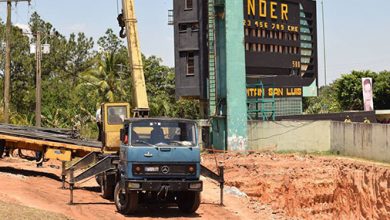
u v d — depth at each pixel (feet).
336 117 199.11
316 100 292.20
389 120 244.01
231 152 145.89
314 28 206.39
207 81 161.27
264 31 179.52
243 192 98.94
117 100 222.28
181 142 58.80
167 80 249.55
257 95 176.45
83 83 230.07
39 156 93.30
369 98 234.17
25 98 225.35
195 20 165.48
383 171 126.72
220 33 153.38
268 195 110.73
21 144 84.53
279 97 186.50
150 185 57.26
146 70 244.22
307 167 127.24
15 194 65.16
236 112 149.89
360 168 129.90
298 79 195.93
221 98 153.58
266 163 129.59
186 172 58.29
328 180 123.13
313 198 118.42
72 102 223.10
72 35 281.74
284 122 158.10
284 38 189.67
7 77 141.69
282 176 117.50
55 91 231.71
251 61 172.24
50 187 75.97
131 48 76.18
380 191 124.77
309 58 203.31
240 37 150.00
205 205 71.67
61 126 191.21
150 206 67.56
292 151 156.87
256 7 175.52
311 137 156.66
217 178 72.33
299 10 197.16
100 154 72.79
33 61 235.20
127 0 76.54
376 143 139.33
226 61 150.00
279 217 73.77
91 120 208.33
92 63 271.28
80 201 66.95
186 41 167.02
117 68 231.09
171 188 57.67
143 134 58.44
